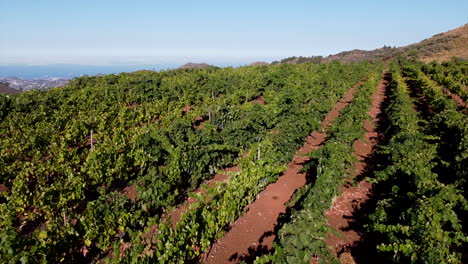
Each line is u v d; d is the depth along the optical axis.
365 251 7.73
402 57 68.06
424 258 5.24
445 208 6.40
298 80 28.55
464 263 6.51
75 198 9.77
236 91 25.69
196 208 8.23
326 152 10.57
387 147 11.84
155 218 7.87
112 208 7.91
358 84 39.16
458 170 9.66
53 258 6.79
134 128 16.66
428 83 27.38
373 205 9.85
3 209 8.78
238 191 9.32
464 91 23.56
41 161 12.13
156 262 6.40
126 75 34.28
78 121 16.38
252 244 8.32
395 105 18.81
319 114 18.80
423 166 9.04
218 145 12.21
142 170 11.85
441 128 13.90
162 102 21.95
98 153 11.23
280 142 12.99
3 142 13.69
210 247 8.22
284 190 11.16
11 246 6.06
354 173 12.52
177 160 10.30
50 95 21.92
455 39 70.69
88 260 7.67
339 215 9.46
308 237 6.12
